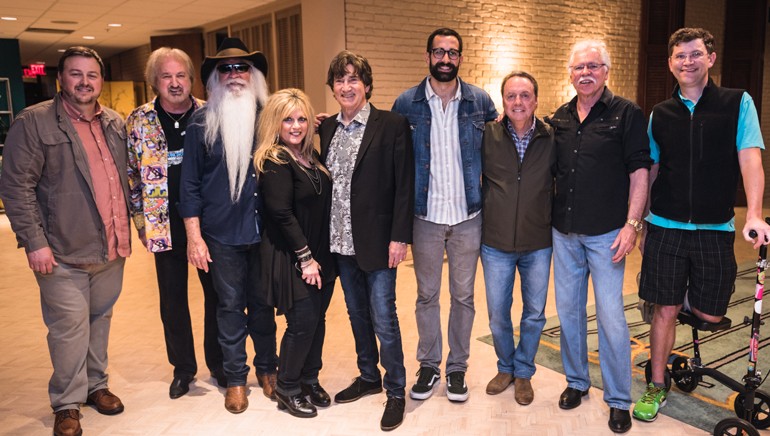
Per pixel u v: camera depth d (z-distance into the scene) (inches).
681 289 113.2
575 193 111.1
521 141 116.5
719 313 110.9
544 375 136.1
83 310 114.6
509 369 129.3
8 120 444.1
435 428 113.6
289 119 109.4
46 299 111.7
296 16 303.0
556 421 115.4
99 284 119.7
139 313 188.5
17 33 414.9
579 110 112.8
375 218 110.3
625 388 112.4
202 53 400.8
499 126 117.7
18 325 179.6
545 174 114.7
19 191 106.0
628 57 368.8
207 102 114.7
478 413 119.0
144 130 117.3
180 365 127.8
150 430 114.2
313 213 111.1
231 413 120.5
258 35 337.7
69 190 110.4
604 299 111.6
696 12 376.2
